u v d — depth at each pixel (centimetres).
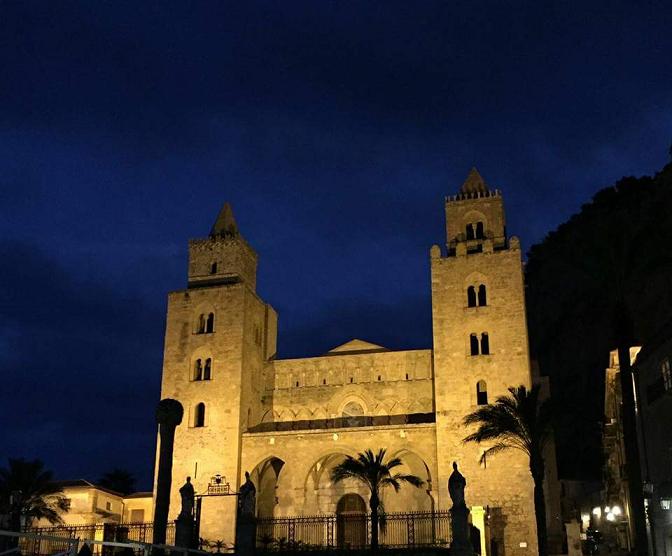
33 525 7562
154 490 7488
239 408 7294
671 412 4362
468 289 7338
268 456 7112
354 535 6962
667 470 4459
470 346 7100
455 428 6762
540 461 5075
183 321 7794
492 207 7825
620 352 3969
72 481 7962
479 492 6500
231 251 8194
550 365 10631
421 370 7650
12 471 6694
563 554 6806
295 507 6875
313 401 7775
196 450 7212
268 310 8388
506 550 6309
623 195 10388
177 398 7475
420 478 6750
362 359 7806
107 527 6488
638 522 3700
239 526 4575
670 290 6016
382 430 6931
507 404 5253
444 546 5541
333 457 7338
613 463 7500
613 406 7050
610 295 4169
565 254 4534
